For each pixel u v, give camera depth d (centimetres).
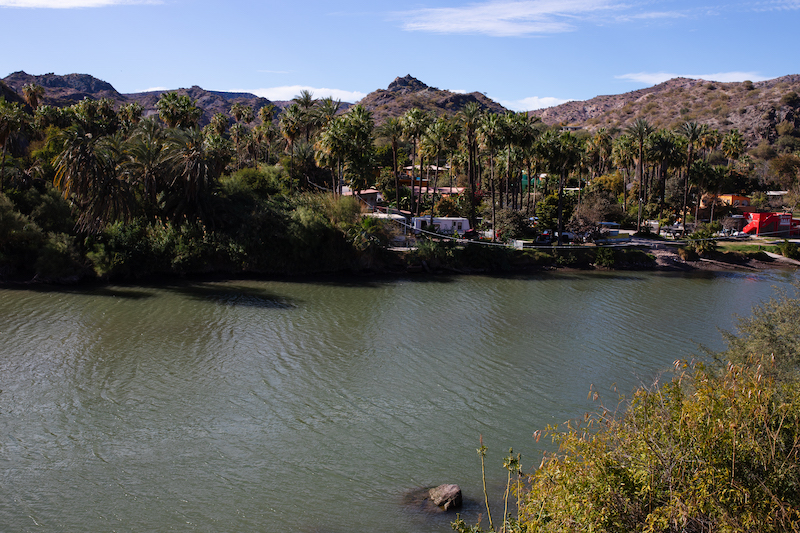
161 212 5950
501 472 2069
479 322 4244
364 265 6331
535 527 1036
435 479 2017
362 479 2008
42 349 3247
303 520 1756
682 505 849
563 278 6372
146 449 2180
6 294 4541
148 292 4906
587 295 5397
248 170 7375
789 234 9062
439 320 4288
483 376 3056
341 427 2414
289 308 4538
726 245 8119
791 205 11562
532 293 5453
